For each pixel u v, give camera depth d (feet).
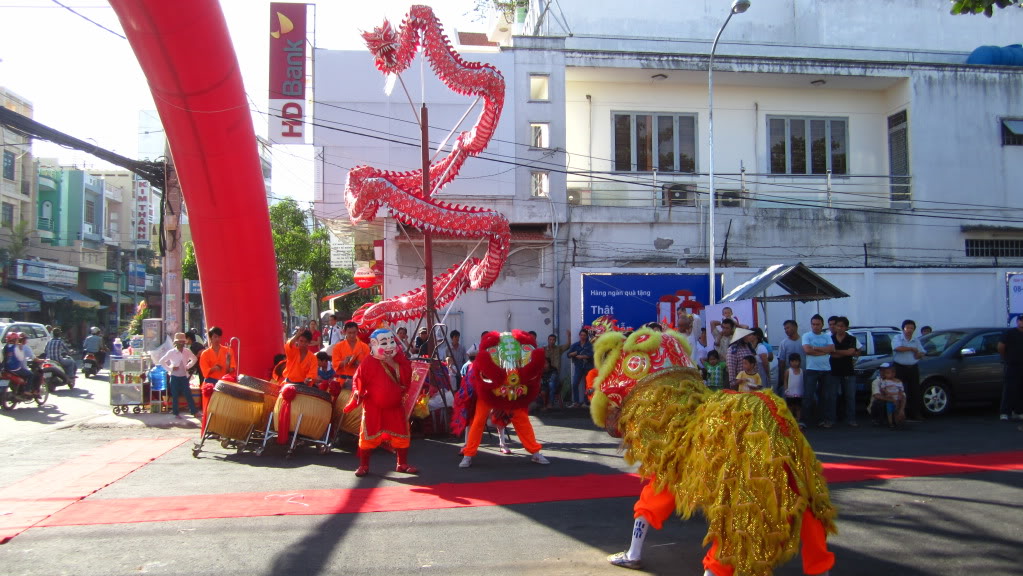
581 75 67.62
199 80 32.30
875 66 69.72
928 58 76.07
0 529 19.79
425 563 17.20
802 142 72.54
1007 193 71.05
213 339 33.60
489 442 35.53
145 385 44.37
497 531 19.76
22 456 31.42
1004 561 17.15
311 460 30.55
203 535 19.35
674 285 56.54
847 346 38.93
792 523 13.24
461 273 40.09
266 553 17.90
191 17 30.30
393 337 27.35
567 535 19.39
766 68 67.92
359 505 22.54
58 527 20.08
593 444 34.86
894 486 24.29
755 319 42.34
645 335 17.30
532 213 63.52
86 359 76.07
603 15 74.49
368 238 74.28
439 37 36.52
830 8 77.77
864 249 68.39
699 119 70.59
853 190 72.54
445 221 35.01
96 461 30.22
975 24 79.41
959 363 42.14
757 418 13.75
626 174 68.69
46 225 125.59
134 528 19.98
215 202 36.88
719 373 39.11
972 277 60.49
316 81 61.31
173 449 33.27
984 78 71.41
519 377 28.60
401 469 27.68
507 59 64.18
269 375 42.01
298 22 61.57
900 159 71.82
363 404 27.32
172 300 49.42
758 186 71.15
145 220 152.15
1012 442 32.96
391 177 36.63
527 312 63.05
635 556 16.79
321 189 61.05
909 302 59.62
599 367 18.02
